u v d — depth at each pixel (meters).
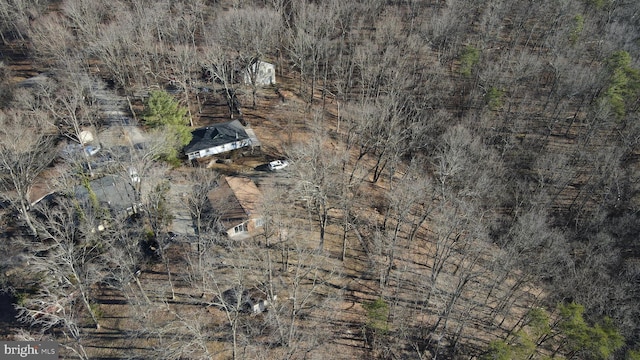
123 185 53.44
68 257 40.38
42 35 70.75
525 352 43.75
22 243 43.78
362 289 51.38
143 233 50.06
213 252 49.53
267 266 46.38
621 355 42.28
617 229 57.69
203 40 88.88
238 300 37.88
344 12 89.00
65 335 42.12
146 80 78.06
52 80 66.31
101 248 46.75
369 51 75.75
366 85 79.81
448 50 89.00
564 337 46.00
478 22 98.75
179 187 56.62
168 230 52.09
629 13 94.12
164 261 45.84
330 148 67.88
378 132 63.56
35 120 57.09
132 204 51.47
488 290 52.72
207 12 95.69
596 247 56.81
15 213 50.78
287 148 65.69
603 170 64.00
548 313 49.84
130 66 77.62
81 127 63.66
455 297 45.62
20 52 84.56
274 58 89.69
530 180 66.31
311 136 67.56
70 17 79.62
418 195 52.66
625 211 60.94
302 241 54.12
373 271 53.53
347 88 77.94
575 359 45.19
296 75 87.88
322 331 46.00
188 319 42.44
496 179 61.62
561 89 76.50
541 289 53.19
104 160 55.75
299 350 43.16
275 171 63.47
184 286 47.22
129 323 43.62
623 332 44.22
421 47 85.50
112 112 69.56
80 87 60.94
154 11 82.31
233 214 52.91
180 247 50.75
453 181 57.81
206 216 53.19
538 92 82.38
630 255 55.03
